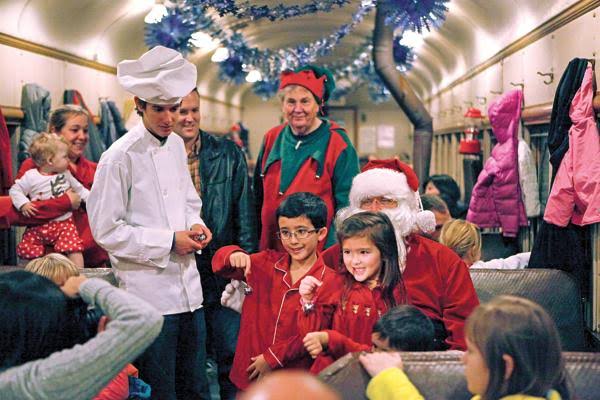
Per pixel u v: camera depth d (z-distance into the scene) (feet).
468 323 7.11
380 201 12.04
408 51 33.09
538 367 6.83
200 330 12.68
